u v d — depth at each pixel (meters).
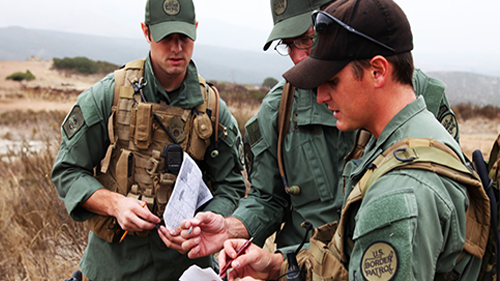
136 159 1.97
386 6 1.06
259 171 1.92
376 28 1.05
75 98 27.92
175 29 1.86
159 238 2.06
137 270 2.05
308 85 1.09
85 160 1.98
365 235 1.01
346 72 1.08
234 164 2.22
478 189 1.03
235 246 1.52
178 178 1.83
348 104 1.12
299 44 1.71
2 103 24.08
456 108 19.28
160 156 1.98
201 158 2.07
